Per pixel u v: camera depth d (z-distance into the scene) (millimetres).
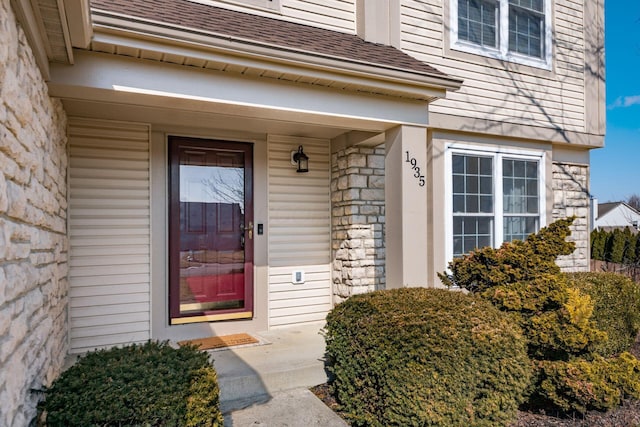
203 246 4582
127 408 1854
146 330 4250
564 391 2967
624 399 3236
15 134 1746
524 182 6113
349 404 2939
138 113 3900
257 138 4887
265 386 3324
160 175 4371
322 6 4828
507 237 5859
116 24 2621
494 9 5887
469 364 2537
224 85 3232
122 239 4184
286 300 4992
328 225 5297
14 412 1642
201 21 3244
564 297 3092
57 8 2008
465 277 3594
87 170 4051
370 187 5008
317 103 3621
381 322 2787
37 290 2207
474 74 5660
